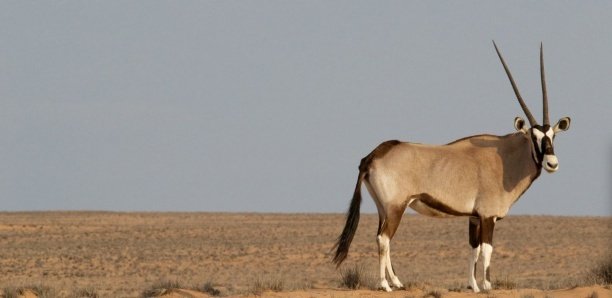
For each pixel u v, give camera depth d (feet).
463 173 185.37
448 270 411.13
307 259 488.02
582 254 513.45
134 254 511.40
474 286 186.91
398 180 184.34
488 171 185.98
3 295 212.84
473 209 186.09
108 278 362.74
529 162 187.11
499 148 188.34
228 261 472.44
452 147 188.03
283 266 444.14
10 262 445.37
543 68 190.29
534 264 446.60
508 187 186.39
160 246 578.25
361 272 204.95
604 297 175.01
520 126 184.96
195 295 191.62
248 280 336.49
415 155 185.57
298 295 179.83
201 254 513.45
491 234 186.09
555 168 180.86
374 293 180.34
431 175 184.85
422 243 599.57
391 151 186.19
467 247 567.18
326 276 362.12
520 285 234.17
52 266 428.15
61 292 233.14
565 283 223.51
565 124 185.26
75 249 543.39
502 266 432.66
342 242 187.52
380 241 184.55
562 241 617.62
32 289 226.58
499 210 186.09
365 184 188.55
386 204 184.96
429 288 190.29
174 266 439.22
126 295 229.66
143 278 362.94
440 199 184.96
